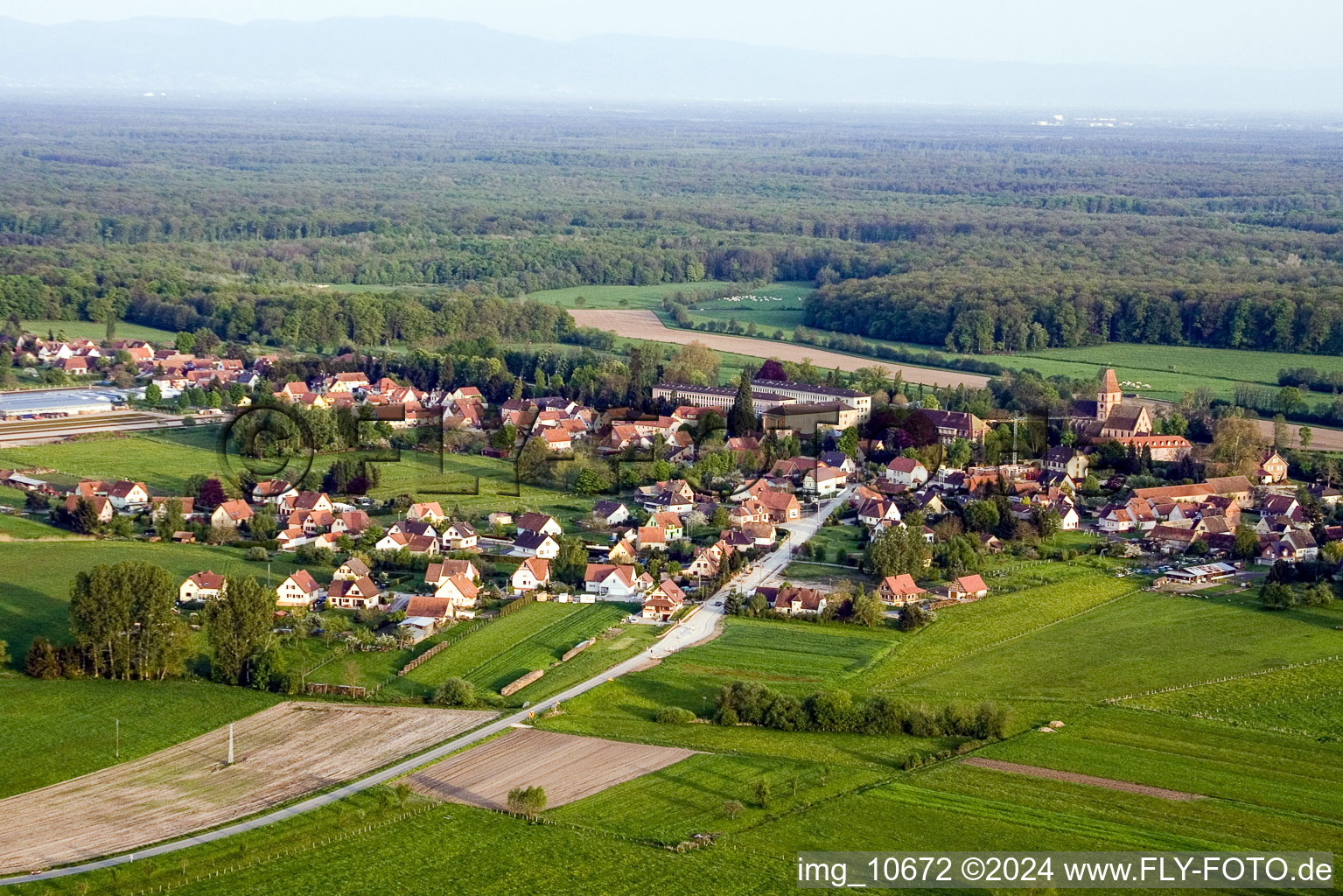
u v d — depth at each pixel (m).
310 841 164.50
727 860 160.50
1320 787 182.25
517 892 153.88
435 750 190.12
